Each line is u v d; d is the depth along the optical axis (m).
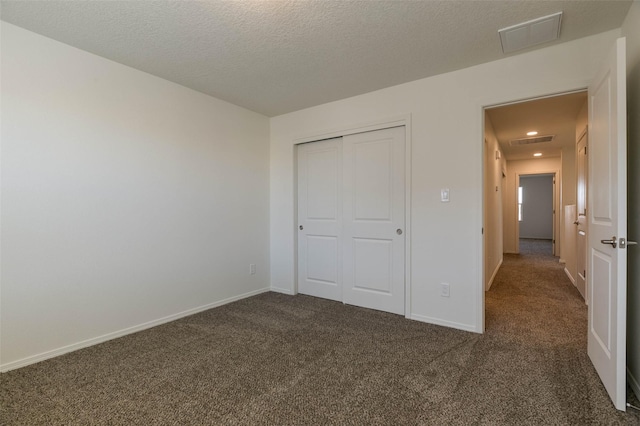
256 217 3.99
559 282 4.52
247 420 1.61
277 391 1.86
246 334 2.71
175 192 3.09
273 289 4.18
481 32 2.19
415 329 2.79
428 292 2.95
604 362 1.86
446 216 2.84
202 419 1.62
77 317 2.43
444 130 2.84
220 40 2.29
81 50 2.43
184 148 3.16
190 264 3.22
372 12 1.96
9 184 2.11
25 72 2.16
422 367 2.12
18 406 1.72
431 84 2.91
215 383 1.95
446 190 2.84
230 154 3.64
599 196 1.98
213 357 2.29
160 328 2.85
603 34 2.20
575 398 1.75
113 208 2.63
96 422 1.59
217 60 2.60
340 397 1.79
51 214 2.29
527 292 4.01
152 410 1.69
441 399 1.76
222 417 1.63
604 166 1.88
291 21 2.06
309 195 3.92
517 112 3.74
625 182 1.64
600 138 1.95
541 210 10.71
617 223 1.66
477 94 2.69
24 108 2.16
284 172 4.04
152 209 2.90
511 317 3.09
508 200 7.62
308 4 1.88
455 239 2.80
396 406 1.71
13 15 2.00
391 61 2.61
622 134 1.64
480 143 2.68
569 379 1.94
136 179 2.78
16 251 2.14
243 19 2.04
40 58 2.23
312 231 3.90
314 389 1.87
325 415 1.64
